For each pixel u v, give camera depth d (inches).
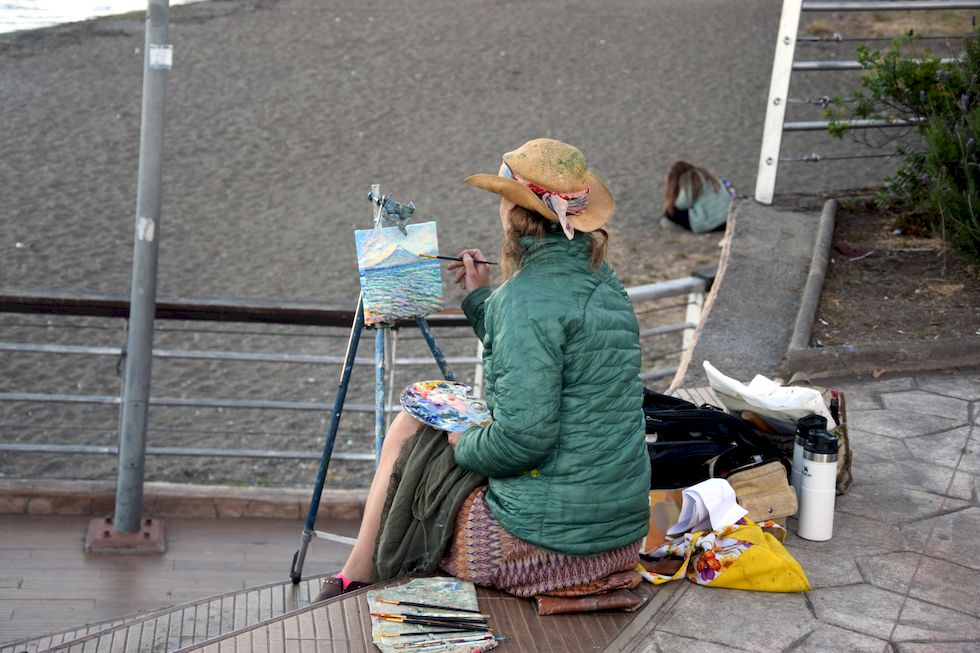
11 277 414.9
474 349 382.6
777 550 146.8
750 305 258.4
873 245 290.7
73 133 586.9
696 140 613.0
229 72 703.1
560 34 818.8
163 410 322.0
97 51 719.7
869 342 235.9
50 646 171.2
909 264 277.6
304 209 504.1
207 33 781.3
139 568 212.7
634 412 132.6
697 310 275.6
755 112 661.3
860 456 187.8
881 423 202.1
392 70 724.7
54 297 221.9
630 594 138.5
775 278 272.4
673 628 134.3
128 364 215.3
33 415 314.3
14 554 212.5
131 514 218.1
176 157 563.2
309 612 132.3
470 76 719.1
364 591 136.6
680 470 159.5
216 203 507.5
